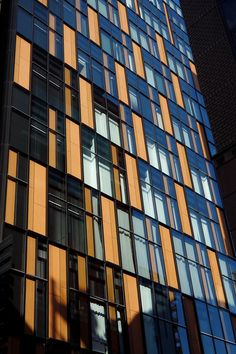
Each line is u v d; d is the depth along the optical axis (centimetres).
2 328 1948
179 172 3688
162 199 3325
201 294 3119
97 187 2831
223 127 3944
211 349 2898
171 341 2664
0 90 2681
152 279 2812
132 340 2444
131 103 3644
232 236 3459
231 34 4503
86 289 2377
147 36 4459
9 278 2067
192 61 4897
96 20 3844
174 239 3198
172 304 2842
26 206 2341
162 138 3747
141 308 2612
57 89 3000
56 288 2238
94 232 2627
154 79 4144
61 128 2836
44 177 2530
